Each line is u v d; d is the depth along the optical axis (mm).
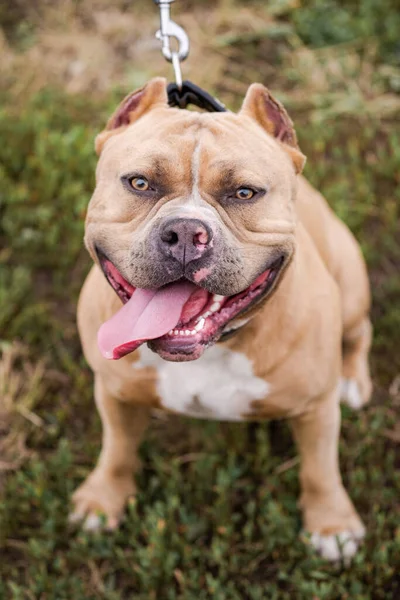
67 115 5418
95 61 5820
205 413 3234
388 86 5699
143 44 5914
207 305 2729
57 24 6047
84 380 4125
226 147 2662
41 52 5867
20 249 4754
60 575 3475
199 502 3658
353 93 5602
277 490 3697
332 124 5469
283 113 2869
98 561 3500
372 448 3846
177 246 2518
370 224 4926
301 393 3092
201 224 2500
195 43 5898
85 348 3252
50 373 4238
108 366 3111
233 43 5945
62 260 4652
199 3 6172
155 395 3156
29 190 4988
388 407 4051
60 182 5020
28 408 4043
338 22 6000
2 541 3553
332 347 3111
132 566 3434
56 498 3629
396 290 4551
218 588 3270
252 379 3031
